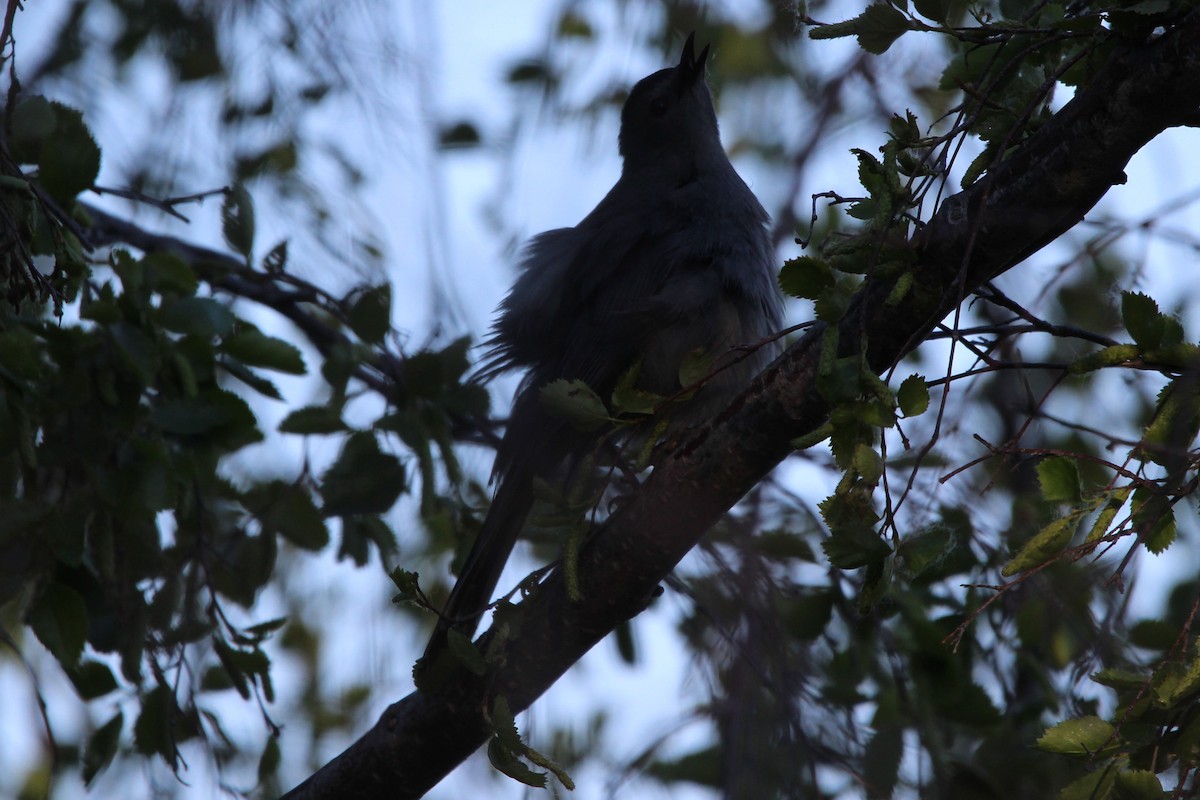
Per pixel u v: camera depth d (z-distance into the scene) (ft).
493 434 34.22
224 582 27.40
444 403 28.94
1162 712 16.66
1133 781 16.31
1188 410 17.04
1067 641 28.19
